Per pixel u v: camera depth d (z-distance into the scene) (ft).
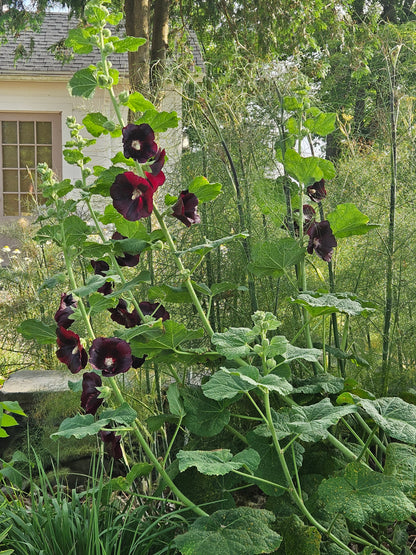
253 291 8.63
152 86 10.75
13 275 14.62
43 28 38.24
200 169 9.78
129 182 6.32
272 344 5.90
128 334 6.25
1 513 6.77
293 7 25.40
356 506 5.23
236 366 7.33
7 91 34.65
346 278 9.45
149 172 6.64
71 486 9.78
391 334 8.73
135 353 6.95
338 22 24.89
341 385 6.68
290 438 6.49
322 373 7.55
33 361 13.79
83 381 6.39
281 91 9.01
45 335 6.91
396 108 8.99
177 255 6.70
